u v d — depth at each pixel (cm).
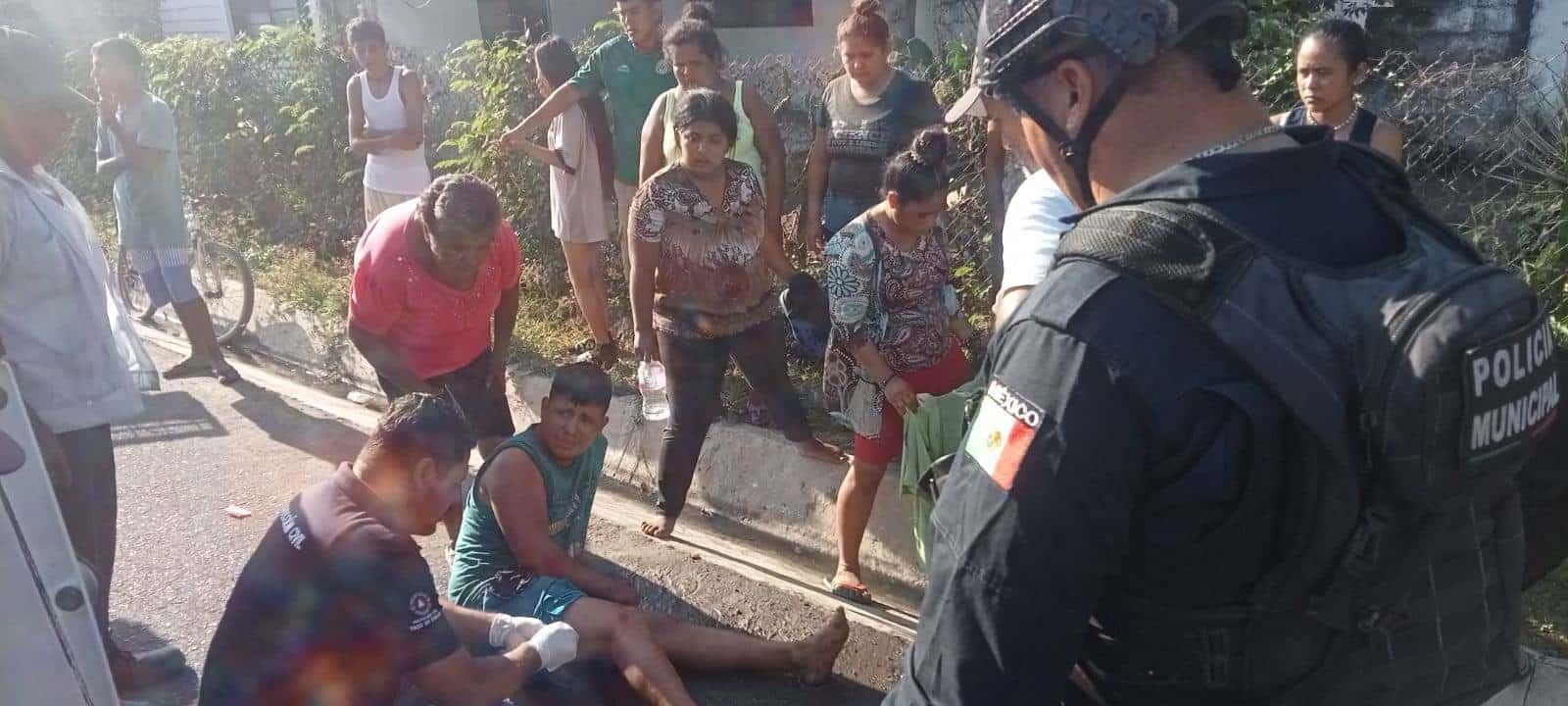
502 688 256
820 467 413
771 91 534
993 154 414
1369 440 103
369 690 238
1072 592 112
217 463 488
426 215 328
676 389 387
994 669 114
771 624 358
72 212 305
